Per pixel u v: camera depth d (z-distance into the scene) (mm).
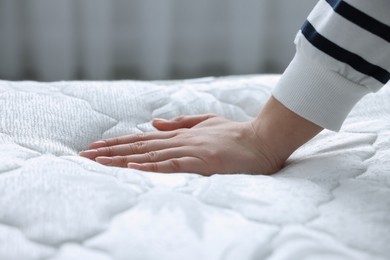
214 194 553
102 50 1787
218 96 870
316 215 524
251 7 1799
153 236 472
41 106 760
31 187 538
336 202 553
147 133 742
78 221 492
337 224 509
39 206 510
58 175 563
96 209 509
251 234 480
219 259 448
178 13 1811
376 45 620
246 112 854
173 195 544
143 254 452
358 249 479
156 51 1794
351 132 762
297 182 595
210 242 467
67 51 1770
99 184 552
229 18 1822
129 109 805
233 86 892
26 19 1750
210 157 669
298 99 664
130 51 1817
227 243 466
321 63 639
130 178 584
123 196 535
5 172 578
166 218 500
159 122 781
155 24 1772
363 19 610
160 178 601
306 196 557
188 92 867
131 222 493
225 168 667
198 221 498
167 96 849
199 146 688
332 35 624
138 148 706
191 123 780
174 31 1823
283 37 1854
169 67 1823
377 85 651
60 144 701
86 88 832
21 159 617
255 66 1850
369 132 752
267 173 680
